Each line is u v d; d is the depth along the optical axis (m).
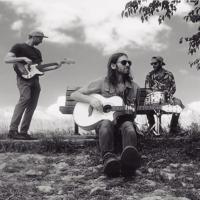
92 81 7.25
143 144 8.16
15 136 8.99
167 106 7.47
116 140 7.04
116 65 7.13
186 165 7.33
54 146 8.28
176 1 9.12
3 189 6.38
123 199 5.87
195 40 9.06
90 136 8.82
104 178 6.60
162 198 5.82
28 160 7.81
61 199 5.99
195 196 5.89
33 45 9.44
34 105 9.23
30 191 6.33
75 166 7.45
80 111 7.11
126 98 7.15
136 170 6.80
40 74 9.23
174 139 8.30
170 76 10.01
